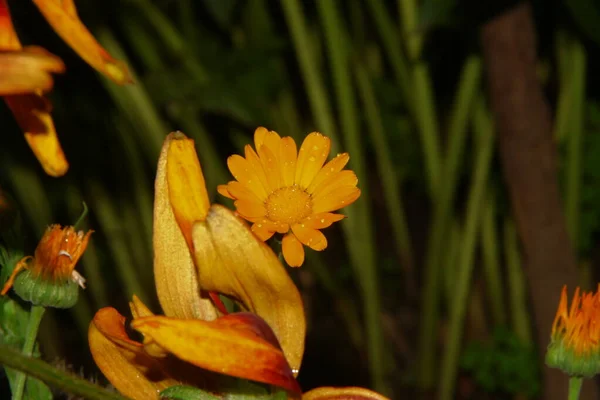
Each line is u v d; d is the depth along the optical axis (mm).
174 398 583
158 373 598
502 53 1353
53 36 1634
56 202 1909
